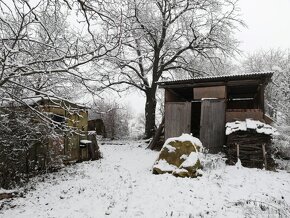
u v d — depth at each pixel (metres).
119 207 7.37
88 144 16.05
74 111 6.57
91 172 12.41
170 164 11.18
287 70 27.73
